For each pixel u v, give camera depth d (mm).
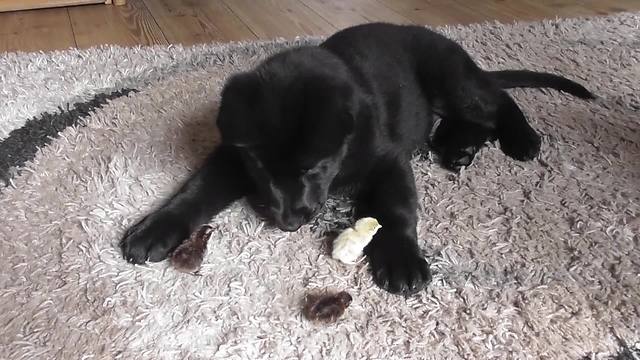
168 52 967
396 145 606
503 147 698
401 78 657
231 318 469
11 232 567
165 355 439
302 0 1345
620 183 634
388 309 477
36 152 699
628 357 438
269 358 437
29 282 508
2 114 786
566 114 769
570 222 578
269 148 485
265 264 521
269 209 523
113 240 551
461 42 978
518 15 1200
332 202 603
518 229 567
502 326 458
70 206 598
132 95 822
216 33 1146
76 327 463
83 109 795
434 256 534
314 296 484
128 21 1221
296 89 489
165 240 527
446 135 707
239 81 510
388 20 1195
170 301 485
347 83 518
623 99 804
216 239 553
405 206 547
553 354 438
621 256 530
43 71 912
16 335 455
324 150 470
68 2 1300
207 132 722
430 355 438
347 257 514
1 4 1259
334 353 439
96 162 672
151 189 617
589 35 1006
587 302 483
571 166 664
